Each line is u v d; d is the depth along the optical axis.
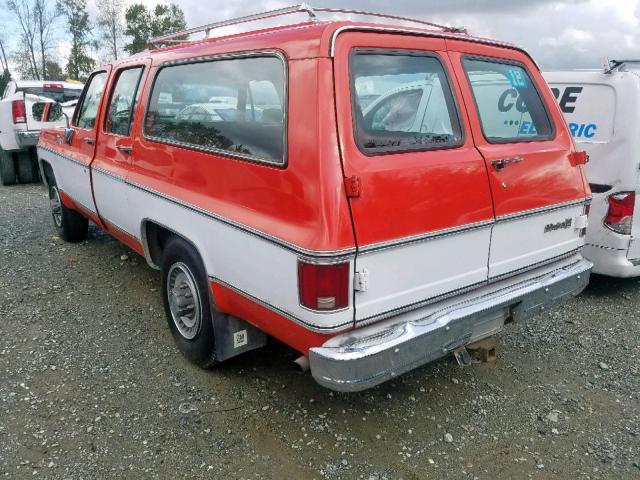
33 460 2.89
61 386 3.54
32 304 4.75
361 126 2.60
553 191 3.44
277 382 3.65
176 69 3.69
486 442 3.16
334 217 2.43
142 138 3.96
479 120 3.10
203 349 3.58
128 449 2.99
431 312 2.89
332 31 2.57
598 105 5.02
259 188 2.79
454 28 3.37
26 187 10.64
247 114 2.94
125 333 4.26
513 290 3.24
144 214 3.94
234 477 2.82
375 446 3.08
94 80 5.20
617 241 4.98
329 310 2.48
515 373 3.90
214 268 3.19
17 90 11.48
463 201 2.91
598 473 2.94
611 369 3.99
